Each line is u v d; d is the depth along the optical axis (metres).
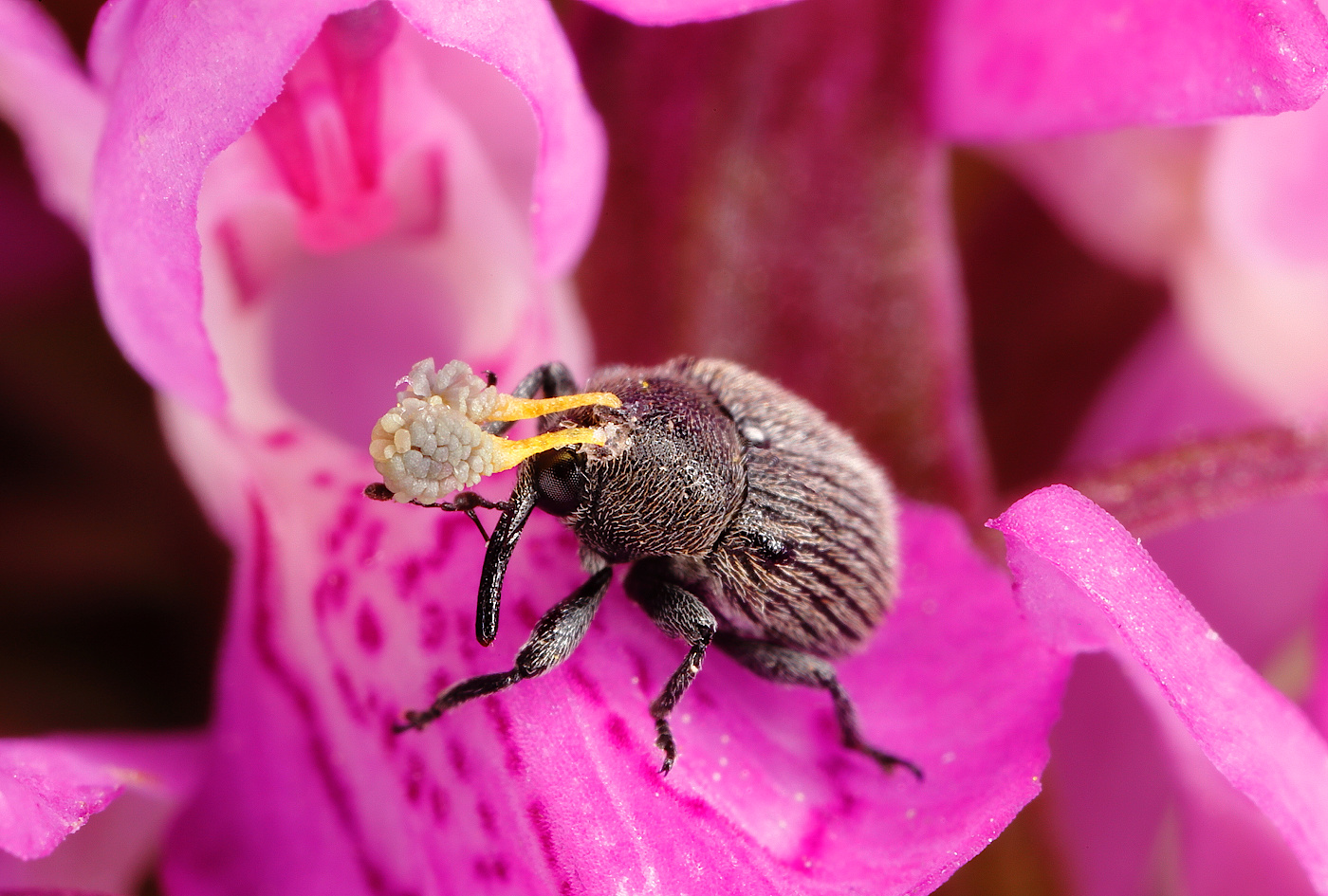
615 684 0.05
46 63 0.05
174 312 0.05
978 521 0.05
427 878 0.05
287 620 0.05
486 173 0.05
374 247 0.05
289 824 0.05
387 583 0.05
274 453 0.05
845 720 0.05
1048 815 0.05
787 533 0.05
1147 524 0.05
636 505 0.05
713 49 0.05
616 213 0.05
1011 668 0.05
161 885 0.05
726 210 0.05
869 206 0.05
